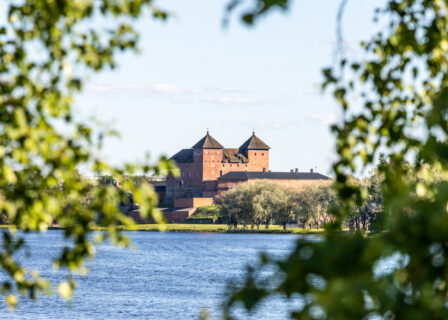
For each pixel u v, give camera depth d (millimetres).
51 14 14156
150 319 81562
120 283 120812
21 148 13508
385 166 13406
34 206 13742
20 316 80750
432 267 8422
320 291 7777
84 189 14211
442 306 8203
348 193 13758
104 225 13906
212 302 96000
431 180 13242
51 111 14047
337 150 13945
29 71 14438
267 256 8492
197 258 184750
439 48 14117
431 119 9797
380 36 15180
